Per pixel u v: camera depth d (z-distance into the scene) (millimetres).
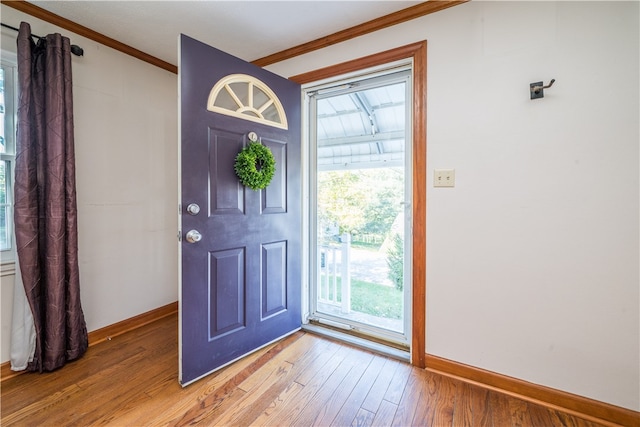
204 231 1651
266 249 1999
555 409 1420
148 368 1749
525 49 1455
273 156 1982
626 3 1269
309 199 2369
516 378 1521
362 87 2084
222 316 1751
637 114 1264
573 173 1376
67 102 1733
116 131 2143
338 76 2037
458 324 1658
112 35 2008
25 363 1678
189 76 1571
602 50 1312
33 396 1498
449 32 1633
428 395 1521
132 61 2229
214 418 1363
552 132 1409
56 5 1691
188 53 1567
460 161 1620
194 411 1406
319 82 2137
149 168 2371
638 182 1270
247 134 1853
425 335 1748
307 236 2350
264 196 1975
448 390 1562
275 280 2064
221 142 1726
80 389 1555
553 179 1416
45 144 1677
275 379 1654
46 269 1686
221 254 1744
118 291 2184
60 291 1724
